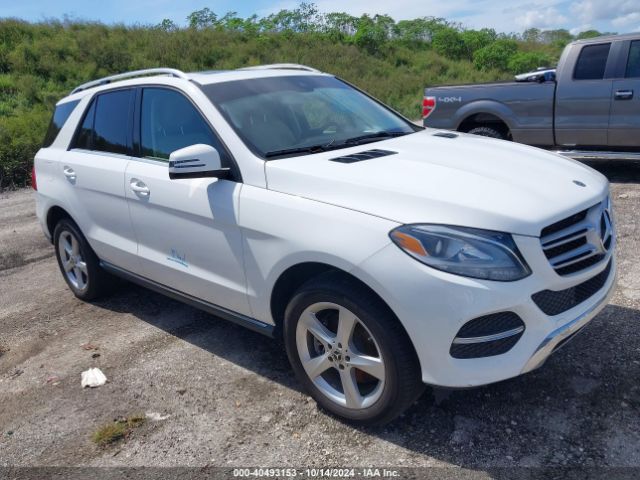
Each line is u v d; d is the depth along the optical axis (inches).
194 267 148.4
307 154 136.9
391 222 107.8
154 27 990.4
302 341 125.3
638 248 205.2
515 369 104.6
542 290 105.1
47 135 211.5
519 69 1090.7
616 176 312.3
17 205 381.1
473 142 150.8
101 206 175.8
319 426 124.2
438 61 1077.8
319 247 113.8
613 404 121.4
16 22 860.6
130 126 169.5
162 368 154.3
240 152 135.3
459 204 107.0
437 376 105.7
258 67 183.2
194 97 150.3
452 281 101.1
